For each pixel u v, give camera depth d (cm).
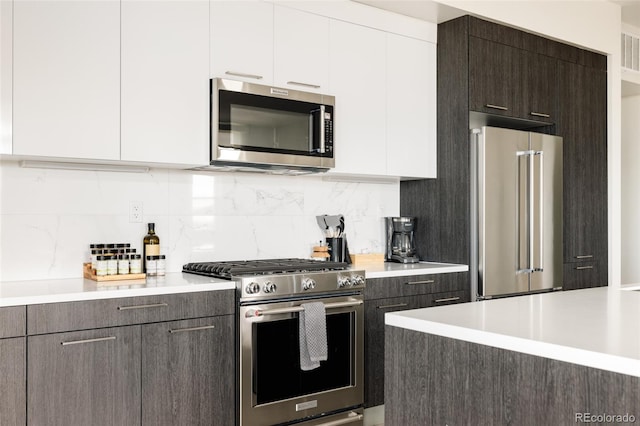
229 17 309
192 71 297
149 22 284
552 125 439
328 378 311
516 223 395
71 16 262
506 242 388
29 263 285
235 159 304
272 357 289
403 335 192
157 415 258
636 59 529
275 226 366
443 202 398
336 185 396
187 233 332
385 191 422
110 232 307
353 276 317
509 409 160
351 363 319
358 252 407
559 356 149
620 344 150
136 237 315
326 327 310
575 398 146
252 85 311
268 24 323
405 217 416
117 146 275
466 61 383
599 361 141
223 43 306
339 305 310
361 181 403
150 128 284
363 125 364
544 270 412
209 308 273
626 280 597
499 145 384
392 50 379
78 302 238
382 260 400
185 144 295
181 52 293
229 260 347
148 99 284
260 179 361
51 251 291
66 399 235
